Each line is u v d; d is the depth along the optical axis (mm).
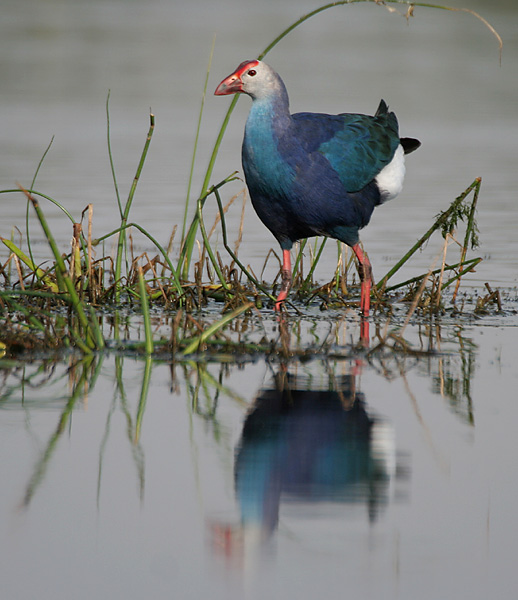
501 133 29547
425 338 11938
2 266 14312
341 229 12961
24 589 5977
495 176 23484
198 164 24438
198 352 10945
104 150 26094
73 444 8172
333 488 7375
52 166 23797
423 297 13961
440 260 16531
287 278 13336
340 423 8719
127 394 9516
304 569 6230
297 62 44875
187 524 6809
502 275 15609
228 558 6309
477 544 6539
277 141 12273
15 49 47969
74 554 6402
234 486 7375
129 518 6875
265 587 6016
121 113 31922
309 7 75562
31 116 31016
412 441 8289
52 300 13297
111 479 7480
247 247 17516
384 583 6047
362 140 12859
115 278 13992
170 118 31078
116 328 12164
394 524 6801
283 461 7859
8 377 10016
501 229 18656
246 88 12234
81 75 40344
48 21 60875
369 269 13266
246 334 11969
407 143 14125
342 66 43938
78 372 10219
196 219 14125
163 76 40375
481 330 12406
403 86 38125
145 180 22578
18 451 7996
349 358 10883
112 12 68125
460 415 8922
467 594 5938
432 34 60031
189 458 7914
